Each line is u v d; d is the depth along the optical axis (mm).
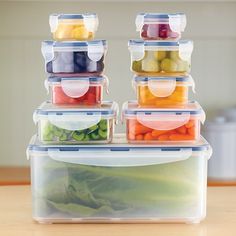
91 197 1199
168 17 1271
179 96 1268
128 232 1153
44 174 1195
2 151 2400
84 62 1261
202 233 1149
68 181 1195
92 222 1210
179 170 1195
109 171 1192
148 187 1197
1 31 2332
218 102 2389
